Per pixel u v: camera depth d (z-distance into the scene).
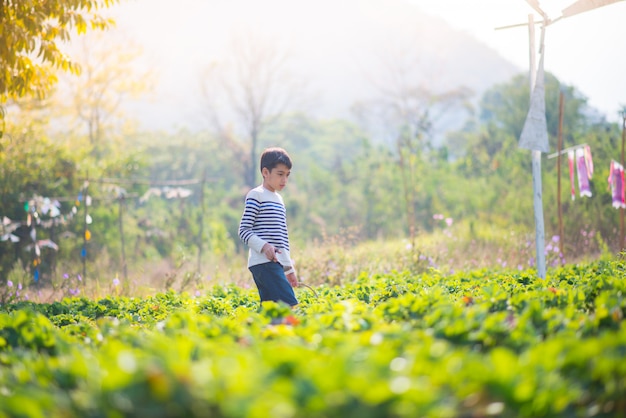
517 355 3.22
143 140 38.81
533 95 7.53
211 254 16.05
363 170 26.16
